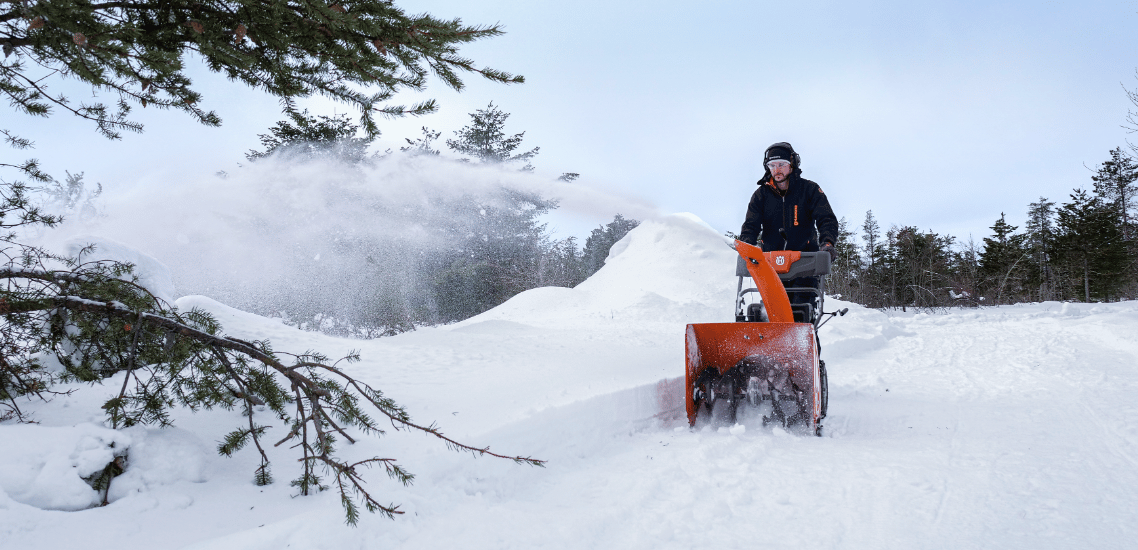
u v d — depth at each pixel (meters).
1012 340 9.32
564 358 6.79
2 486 2.05
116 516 2.11
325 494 2.44
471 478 2.84
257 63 2.99
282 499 2.40
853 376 6.66
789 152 4.80
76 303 2.65
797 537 2.27
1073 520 2.37
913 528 2.32
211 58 2.90
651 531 2.34
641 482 2.94
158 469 2.38
